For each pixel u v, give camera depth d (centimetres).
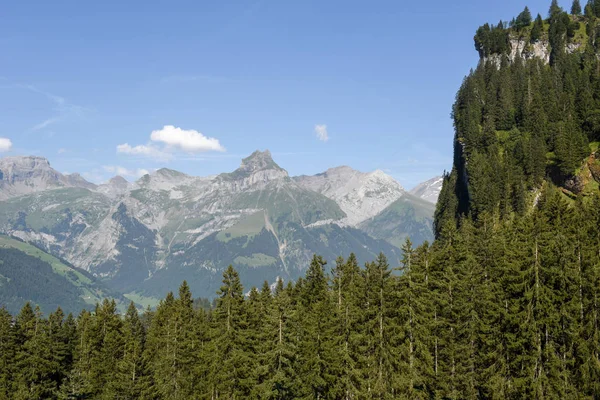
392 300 7175
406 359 7075
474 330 7288
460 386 7212
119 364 9938
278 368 7275
